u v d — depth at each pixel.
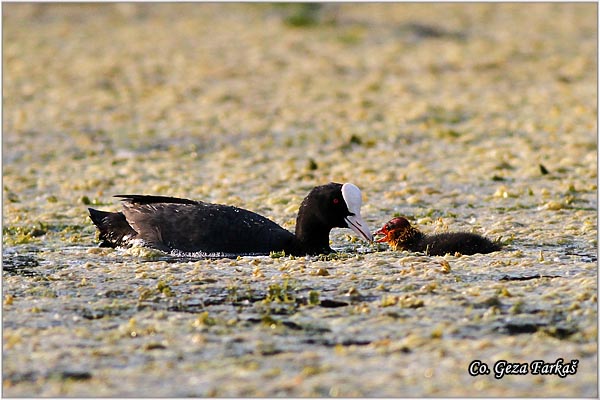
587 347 9.12
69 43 35.72
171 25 39.56
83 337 9.73
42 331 9.94
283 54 34.06
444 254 13.23
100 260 13.15
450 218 15.59
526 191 17.53
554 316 10.08
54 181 19.11
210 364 8.89
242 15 41.69
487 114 25.33
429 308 10.48
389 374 8.52
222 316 10.41
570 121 24.03
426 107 26.22
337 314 10.36
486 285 11.34
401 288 11.38
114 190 18.27
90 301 11.06
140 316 10.44
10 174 19.75
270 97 28.02
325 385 8.30
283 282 11.73
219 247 13.32
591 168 19.19
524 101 26.80
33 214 16.33
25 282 11.93
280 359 8.99
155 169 20.16
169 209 13.73
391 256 13.17
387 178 18.77
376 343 9.32
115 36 37.25
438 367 8.69
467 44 35.59
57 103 27.22
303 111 26.14
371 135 23.34
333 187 13.46
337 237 14.70
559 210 15.95
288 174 19.19
